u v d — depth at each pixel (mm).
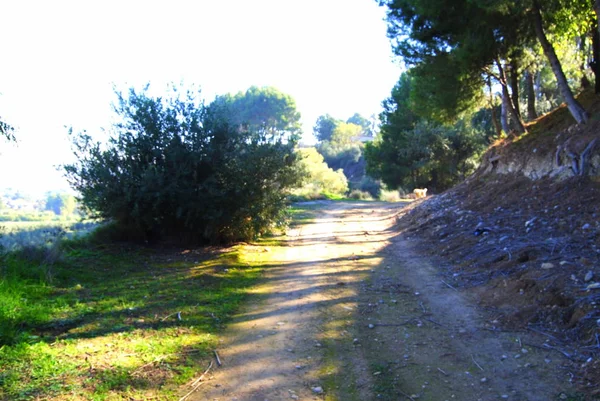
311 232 15125
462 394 4066
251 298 7289
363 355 4973
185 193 10828
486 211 11781
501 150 16016
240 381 4406
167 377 4445
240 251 11070
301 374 4547
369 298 7074
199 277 8484
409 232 13320
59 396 3973
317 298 7164
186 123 11352
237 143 11719
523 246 7891
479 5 10969
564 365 4406
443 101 17000
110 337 5422
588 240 7391
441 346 5121
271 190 12078
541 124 14953
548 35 14219
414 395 4082
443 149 40250
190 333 5656
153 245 11555
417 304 6672
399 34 16219
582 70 17922
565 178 10641
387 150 44812
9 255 8094
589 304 5180
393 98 44531
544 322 5379
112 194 10680
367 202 32750
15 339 5070
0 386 4074
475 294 6820
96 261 9469
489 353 4852
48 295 7020
